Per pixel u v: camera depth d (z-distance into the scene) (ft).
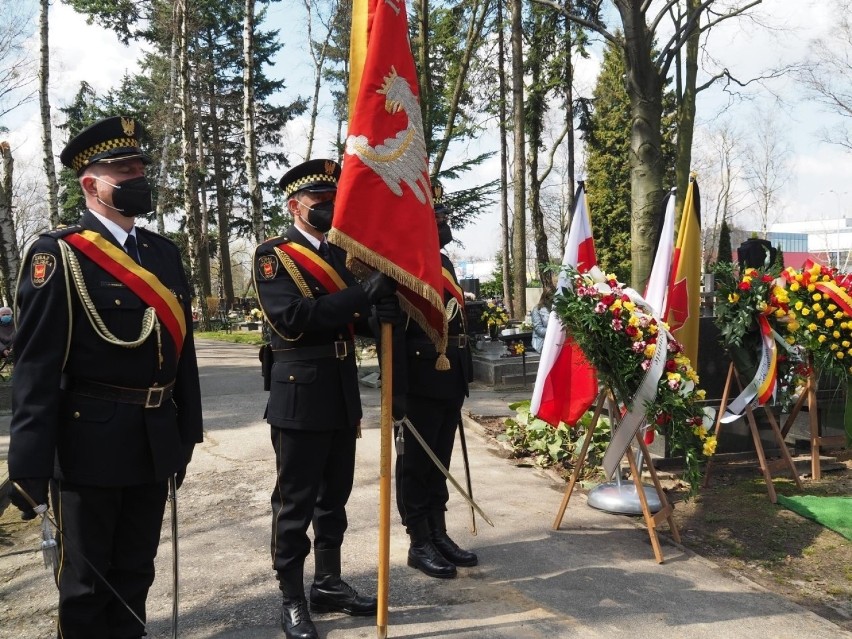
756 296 18.38
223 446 22.81
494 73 69.56
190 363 10.01
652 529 14.05
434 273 10.83
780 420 22.15
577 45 65.62
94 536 8.75
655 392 14.47
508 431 23.00
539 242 75.46
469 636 10.76
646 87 29.43
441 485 13.84
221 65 108.78
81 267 8.72
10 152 47.65
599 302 14.74
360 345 40.42
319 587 11.62
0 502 17.85
